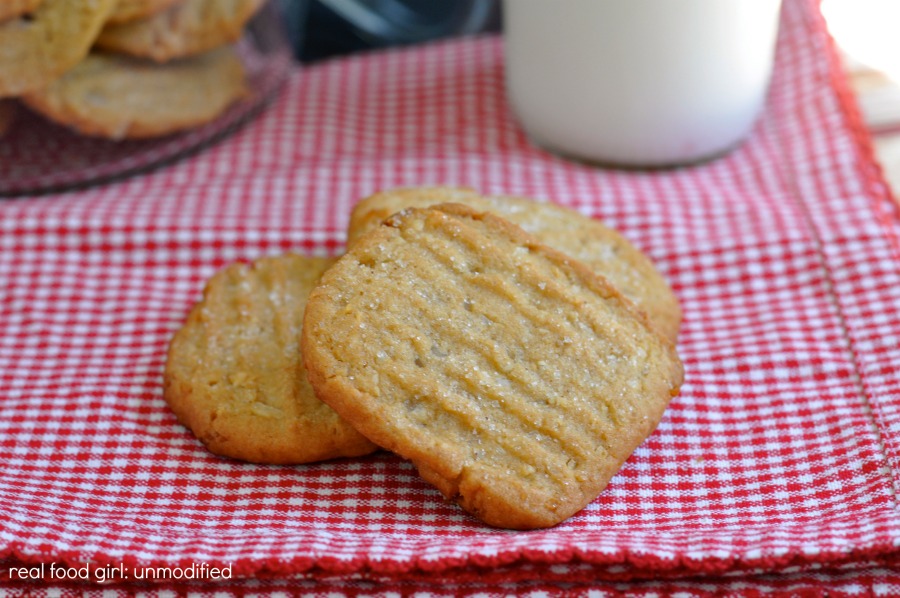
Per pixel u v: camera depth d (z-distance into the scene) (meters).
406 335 0.33
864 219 0.40
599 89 0.41
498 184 0.42
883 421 0.35
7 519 0.33
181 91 0.43
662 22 0.40
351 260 0.34
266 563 0.32
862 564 0.32
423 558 0.32
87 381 0.37
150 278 0.40
